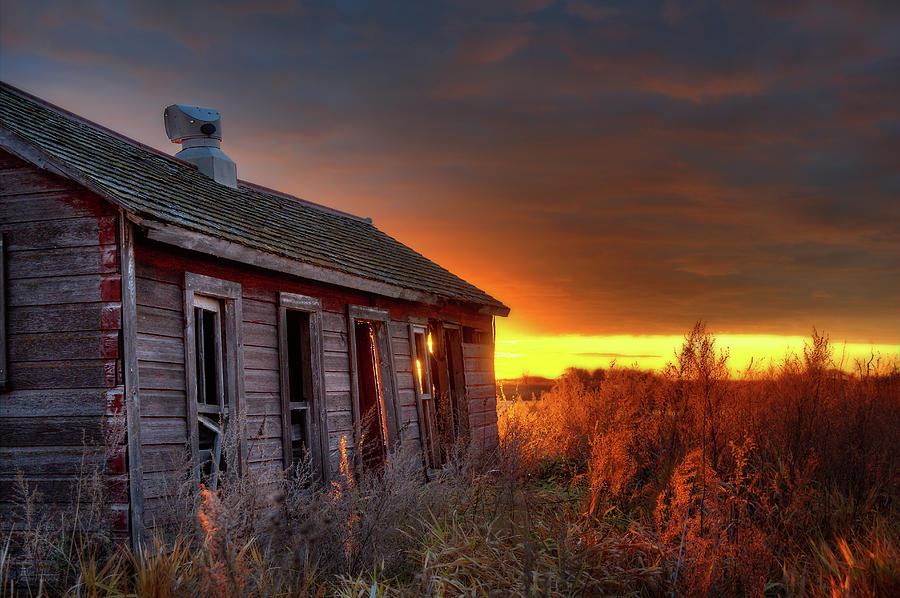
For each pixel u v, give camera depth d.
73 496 6.97
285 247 9.69
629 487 9.74
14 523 7.09
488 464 10.47
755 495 8.67
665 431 10.55
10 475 7.18
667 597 6.48
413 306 12.90
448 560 7.03
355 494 7.84
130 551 6.55
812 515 8.27
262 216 10.89
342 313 10.88
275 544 6.78
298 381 10.94
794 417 10.33
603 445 9.69
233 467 7.64
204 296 8.35
